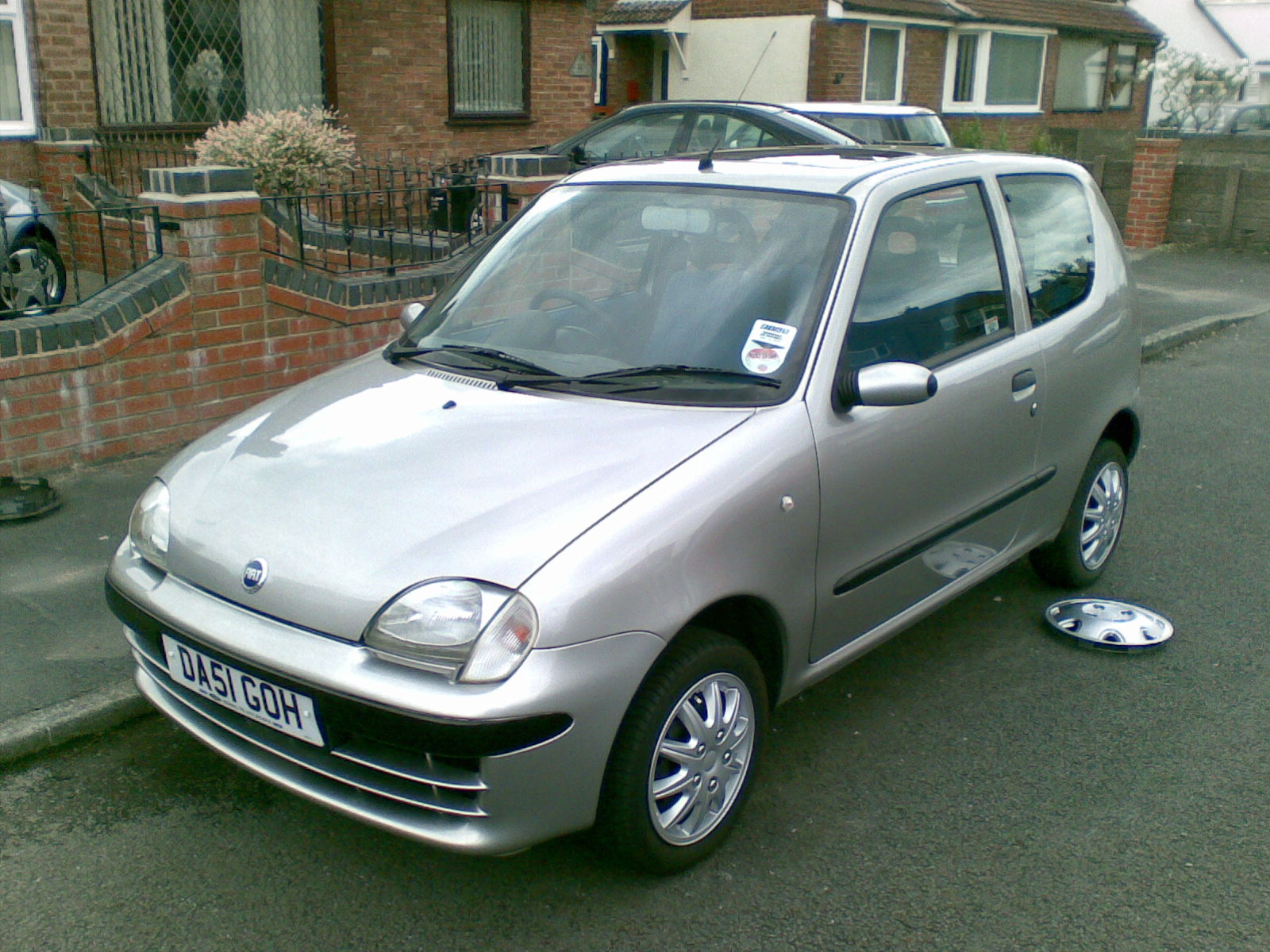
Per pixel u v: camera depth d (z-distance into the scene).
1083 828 3.55
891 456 3.69
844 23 21.64
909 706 4.29
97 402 5.90
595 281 4.02
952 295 4.13
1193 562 5.73
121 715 3.98
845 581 3.62
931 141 10.99
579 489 3.04
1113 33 27.69
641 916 3.13
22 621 4.45
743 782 3.39
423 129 13.09
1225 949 3.04
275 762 3.09
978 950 3.02
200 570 3.13
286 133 8.47
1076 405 4.75
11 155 9.66
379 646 2.81
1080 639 4.77
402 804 2.91
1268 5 32.94
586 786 2.89
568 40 14.44
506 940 3.04
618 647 2.86
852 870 3.33
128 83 10.70
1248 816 3.64
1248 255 15.58
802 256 3.72
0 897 3.16
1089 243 5.07
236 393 6.45
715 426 3.32
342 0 12.05
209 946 3.00
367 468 3.23
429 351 4.02
